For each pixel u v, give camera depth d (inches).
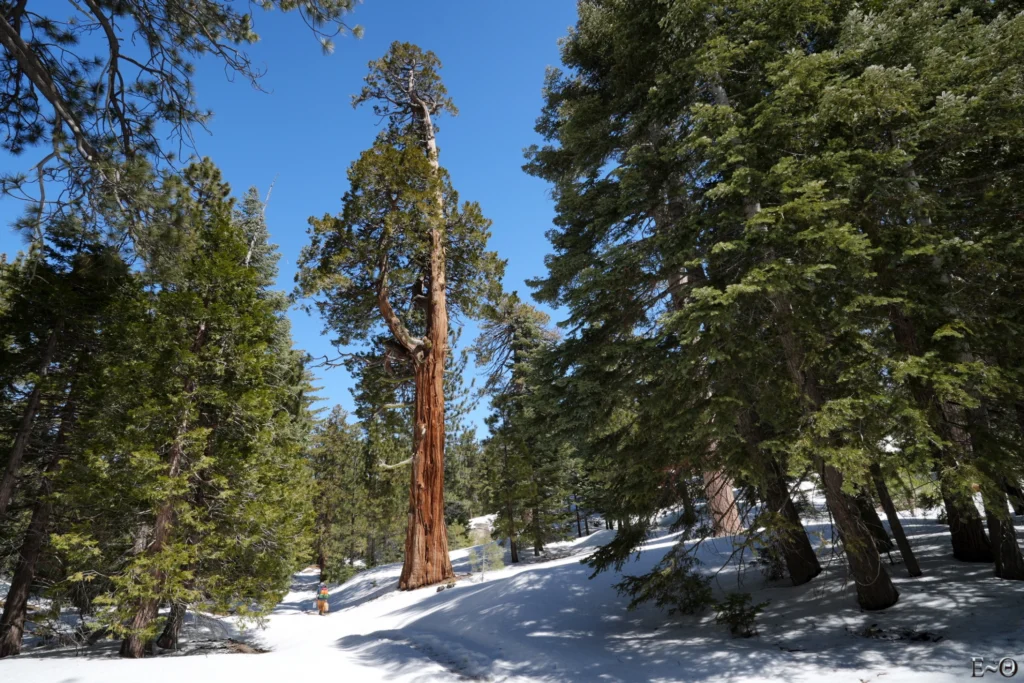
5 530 597.9
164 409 530.9
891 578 384.2
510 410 1186.0
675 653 331.6
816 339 284.0
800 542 440.5
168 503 521.0
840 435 278.2
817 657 277.6
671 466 350.0
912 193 301.4
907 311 276.5
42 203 442.6
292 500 645.3
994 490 254.5
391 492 1237.1
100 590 605.0
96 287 625.9
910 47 304.0
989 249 281.0
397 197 948.6
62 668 411.2
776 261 281.6
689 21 364.5
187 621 792.3
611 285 379.2
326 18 467.8
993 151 324.5
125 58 493.7
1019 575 333.1
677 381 339.9
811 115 295.4
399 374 1120.8
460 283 1108.5
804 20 334.6
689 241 333.4
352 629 691.4
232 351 612.1
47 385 565.9
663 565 393.4
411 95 1240.2
